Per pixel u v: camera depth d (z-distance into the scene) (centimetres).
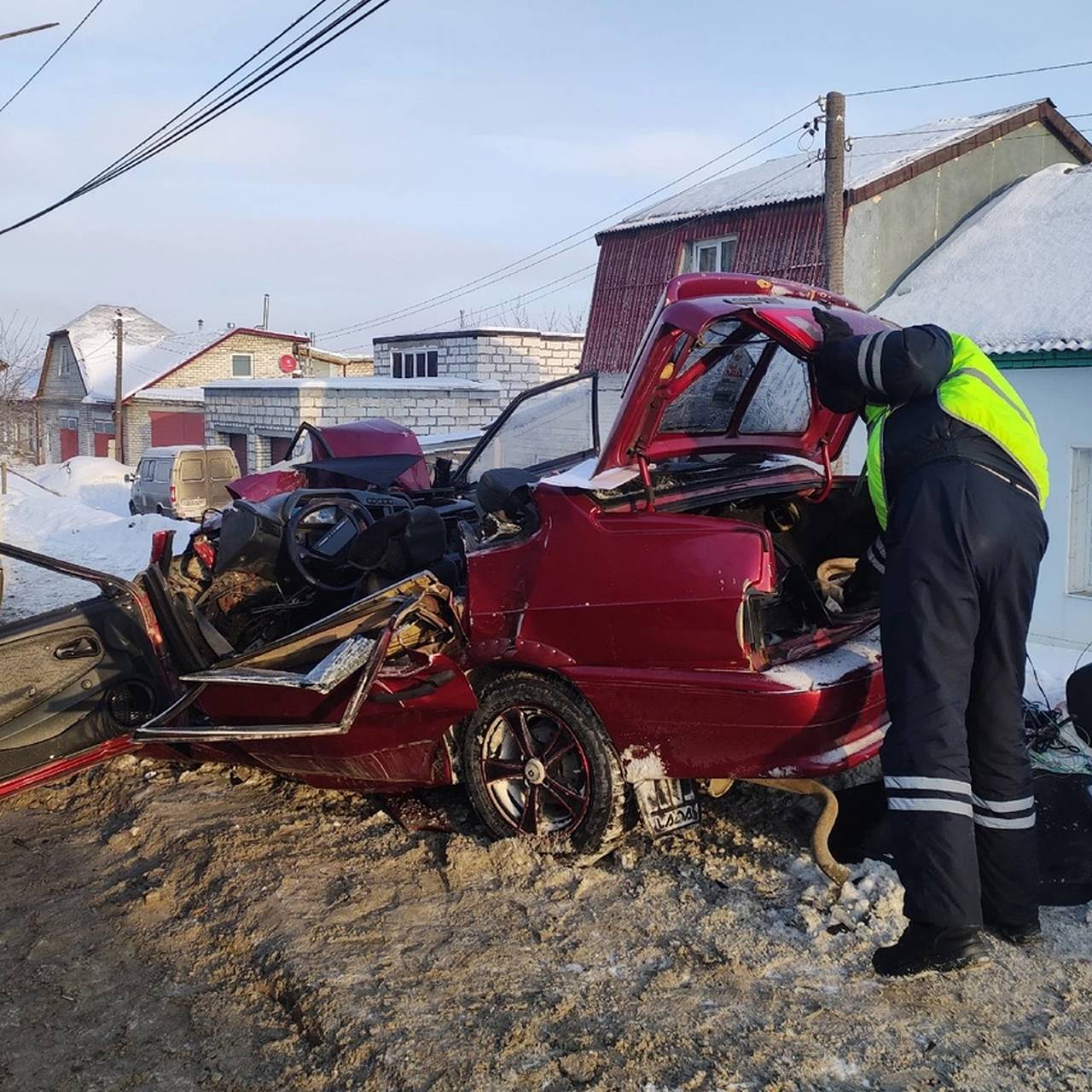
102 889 440
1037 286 1325
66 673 503
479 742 451
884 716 412
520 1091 298
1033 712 521
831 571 504
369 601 446
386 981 354
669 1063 307
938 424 365
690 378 431
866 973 349
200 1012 352
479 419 2622
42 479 3550
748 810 468
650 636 399
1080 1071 299
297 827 482
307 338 5034
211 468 2383
